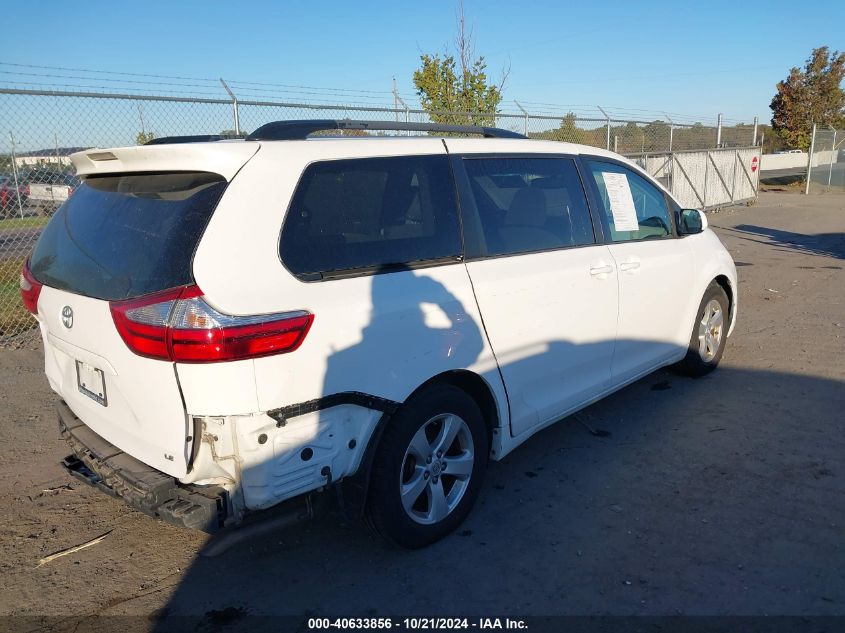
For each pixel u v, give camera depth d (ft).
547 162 13.74
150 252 9.00
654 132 59.06
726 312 19.31
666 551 10.97
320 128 10.76
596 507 12.42
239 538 9.12
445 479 11.71
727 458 14.15
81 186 11.37
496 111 46.21
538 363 12.66
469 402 11.39
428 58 45.78
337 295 9.46
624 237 15.20
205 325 8.32
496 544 11.32
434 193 11.30
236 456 8.75
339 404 9.47
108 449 9.91
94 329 9.47
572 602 9.81
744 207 69.21
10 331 24.09
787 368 19.69
